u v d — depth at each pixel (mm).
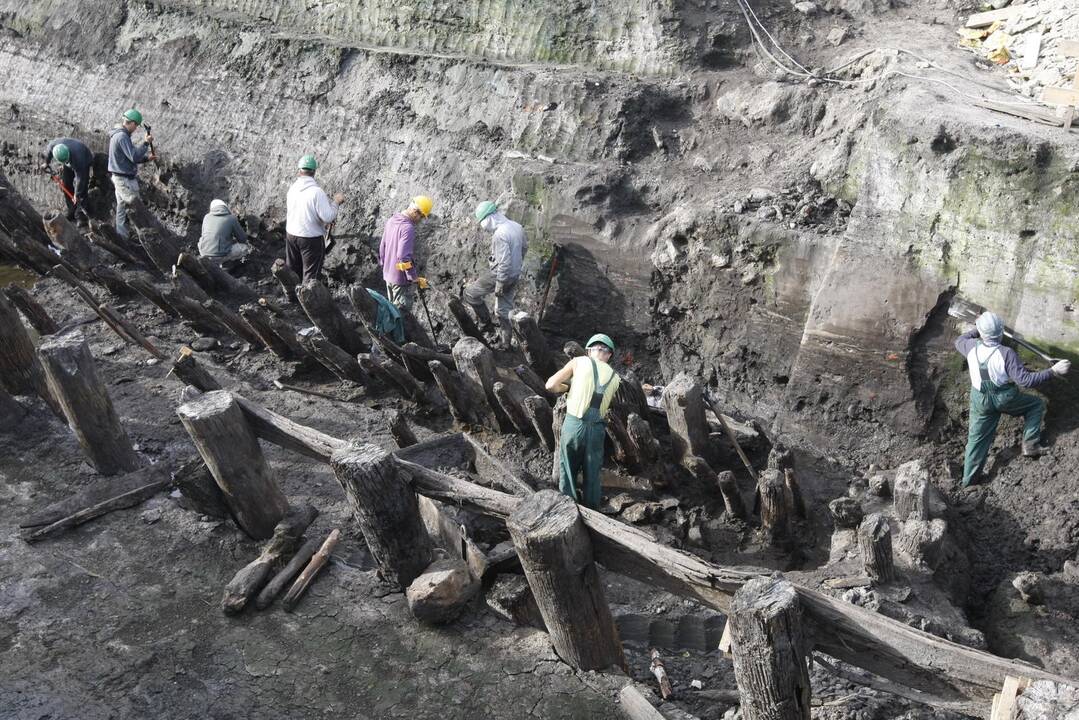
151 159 13805
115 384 10367
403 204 12266
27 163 15750
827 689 6379
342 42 13609
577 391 8062
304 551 7172
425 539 6848
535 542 5590
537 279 11258
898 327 9250
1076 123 8977
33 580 6941
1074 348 8547
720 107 11328
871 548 6980
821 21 12039
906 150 9328
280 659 6348
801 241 9617
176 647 6422
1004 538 8547
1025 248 8672
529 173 11227
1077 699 4539
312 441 6930
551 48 12328
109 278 12391
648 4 11719
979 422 8609
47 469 8141
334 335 10914
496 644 6465
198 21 14688
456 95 12289
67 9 15961
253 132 13648
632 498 8922
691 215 10219
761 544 8414
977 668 4875
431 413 10312
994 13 11555
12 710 5879
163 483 7922
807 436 9859
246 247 12797
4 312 8547
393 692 6102
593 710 5973
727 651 5402
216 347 11562
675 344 10773
